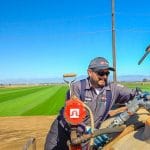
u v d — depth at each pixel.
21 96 22.84
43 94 25.23
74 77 1.70
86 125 1.75
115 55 6.90
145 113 1.57
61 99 18.22
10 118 9.31
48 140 1.93
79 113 1.51
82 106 1.51
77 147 1.54
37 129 7.19
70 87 1.70
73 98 1.58
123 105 1.90
